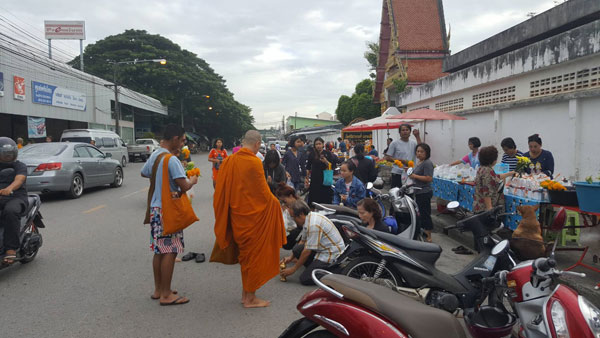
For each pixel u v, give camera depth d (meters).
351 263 4.17
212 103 52.22
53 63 23.39
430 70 22.50
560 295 2.56
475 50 12.86
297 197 5.70
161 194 4.12
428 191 6.36
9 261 4.82
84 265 5.48
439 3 23.78
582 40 7.79
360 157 7.37
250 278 4.10
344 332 2.31
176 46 49.53
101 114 29.98
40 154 10.80
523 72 9.55
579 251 5.59
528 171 6.18
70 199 11.10
